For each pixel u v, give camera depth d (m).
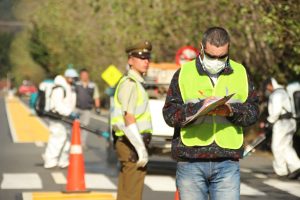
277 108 28.64
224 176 11.84
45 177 28.31
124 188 16.66
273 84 29.69
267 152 41.06
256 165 34.56
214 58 11.77
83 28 83.56
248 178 29.33
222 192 11.85
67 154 31.39
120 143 16.67
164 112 11.95
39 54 120.75
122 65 66.12
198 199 11.91
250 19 38.03
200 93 11.84
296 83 30.20
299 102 29.81
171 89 12.03
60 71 102.56
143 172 16.66
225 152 11.77
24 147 42.88
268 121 28.97
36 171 30.30
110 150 33.25
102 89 91.25
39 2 100.56
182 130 11.85
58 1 87.56
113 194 23.61
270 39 34.53
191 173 11.87
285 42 35.06
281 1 33.78
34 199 22.53
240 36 41.94
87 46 84.00
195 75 11.93
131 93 16.44
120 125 16.45
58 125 31.00
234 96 11.91
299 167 28.77
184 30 49.34
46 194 23.58
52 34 100.38
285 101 28.77
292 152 28.98
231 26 40.00
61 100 30.53
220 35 11.70
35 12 102.75
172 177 29.00
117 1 56.47
